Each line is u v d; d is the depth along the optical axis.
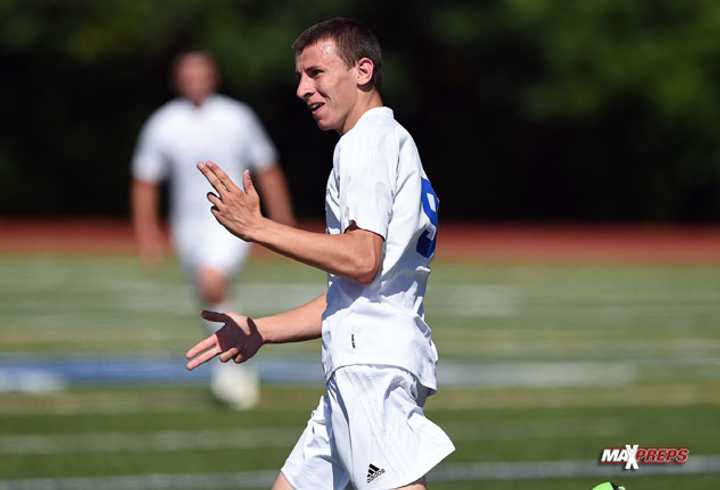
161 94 140.12
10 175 138.38
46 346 49.75
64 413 34.75
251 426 32.81
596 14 128.00
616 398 37.75
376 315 15.37
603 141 140.12
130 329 55.75
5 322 58.41
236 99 134.88
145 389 38.97
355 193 15.09
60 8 129.25
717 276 85.50
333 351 15.45
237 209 14.58
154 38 128.75
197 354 16.78
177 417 34.09
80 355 47.12
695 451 29.45
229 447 29.91
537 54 131.25
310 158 141.00
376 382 15.18
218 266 34.66
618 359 46.66
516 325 57.84
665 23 128.62
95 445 30.06
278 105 138.00
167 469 27.27
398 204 15.45
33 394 38.03
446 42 132.75
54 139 139.38
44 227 125.25
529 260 97.44
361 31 16.00
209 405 36.12
